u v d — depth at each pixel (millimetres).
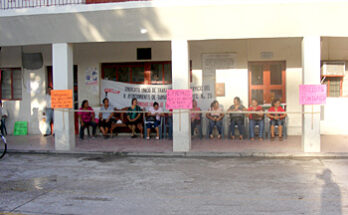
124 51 12797
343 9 8805
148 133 11969
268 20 9258
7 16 9891
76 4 9742
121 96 13016
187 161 8867
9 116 13680
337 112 12227
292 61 12148
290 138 11680
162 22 9539
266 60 12328
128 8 9359
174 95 9836
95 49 12961
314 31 9266
